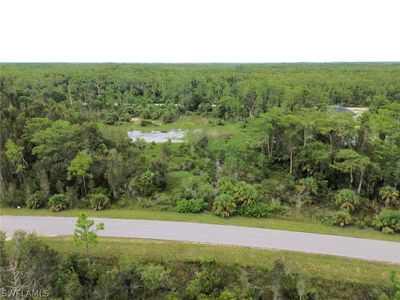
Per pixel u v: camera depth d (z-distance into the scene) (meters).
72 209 29.52
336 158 33.25
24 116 40.16
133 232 25.27
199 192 30.48
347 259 21.80
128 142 43.19
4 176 32.56
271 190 32.06
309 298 18.98
